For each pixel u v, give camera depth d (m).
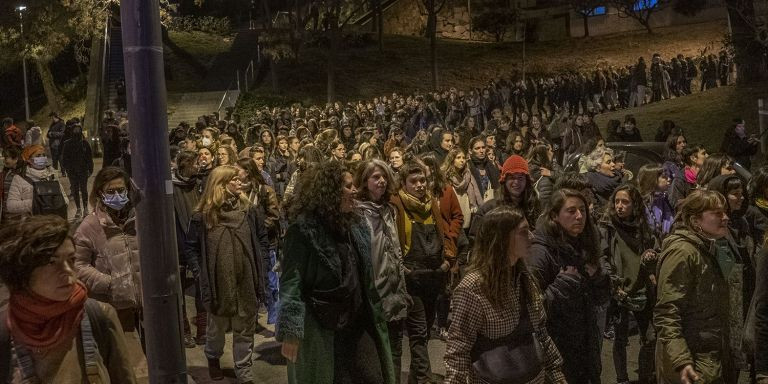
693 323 4.60
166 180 4.51
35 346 2.85
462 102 33.75
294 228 4.37
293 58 45.91
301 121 18.62
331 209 4.36
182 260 7.72
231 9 65.38
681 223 4.76
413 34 58.31
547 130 20.78
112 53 45.38
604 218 6.35
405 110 30.77
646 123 31.03
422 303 6.46
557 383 4.16
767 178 5.67
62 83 49.84
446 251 7.03
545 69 46.91
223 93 43.88
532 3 55.78
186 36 55.75
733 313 5.11
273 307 8.62
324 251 4.33
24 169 9.18
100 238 5.48
